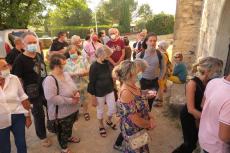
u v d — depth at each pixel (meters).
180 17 6.59
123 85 2.71
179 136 4.34
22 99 3.07
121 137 3.84
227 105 1.75
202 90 2.60
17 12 11.66
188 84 2.68
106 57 4.01
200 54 5.54
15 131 2.95
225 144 1.97
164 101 5.86
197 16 6.41
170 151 3.89
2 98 2.79
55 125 3.59
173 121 4.89
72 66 4.79
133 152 2.73
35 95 3.63
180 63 5.73
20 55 3.52
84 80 5.01
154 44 4.33
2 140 2.87
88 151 3.93
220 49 3.82
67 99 3.42
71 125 3.66
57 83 3.35
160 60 4.44
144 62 2.79
